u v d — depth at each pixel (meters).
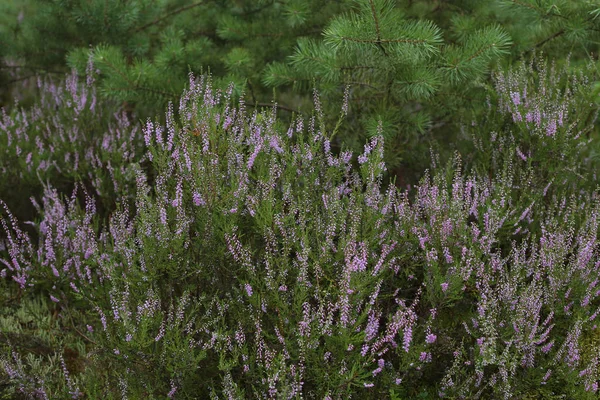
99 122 4.75
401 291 3.16
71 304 3.79
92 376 2.98
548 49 4.60
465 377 2.98
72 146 4.45
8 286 4.06
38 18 5.46
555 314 3.09
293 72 4.30
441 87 4.31
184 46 4.94
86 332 3.63
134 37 5.22
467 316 3.09
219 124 3.17
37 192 4.47
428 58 3.95
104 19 4.97
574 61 4.70
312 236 2.91
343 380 2.52
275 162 3.05
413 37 3.51
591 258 3.22
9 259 4.10
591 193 3.85
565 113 3.73
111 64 4.43
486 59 3.82
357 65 3.97
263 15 5.29
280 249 2.91
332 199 2.97
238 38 5.04
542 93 3.82
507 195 3.42
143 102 4.61
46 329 3.57
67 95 4.92
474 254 2.87
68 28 5.43
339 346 2.61
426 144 4.50
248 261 2.74
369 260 2.89
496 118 4.05
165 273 3.01
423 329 2.83
